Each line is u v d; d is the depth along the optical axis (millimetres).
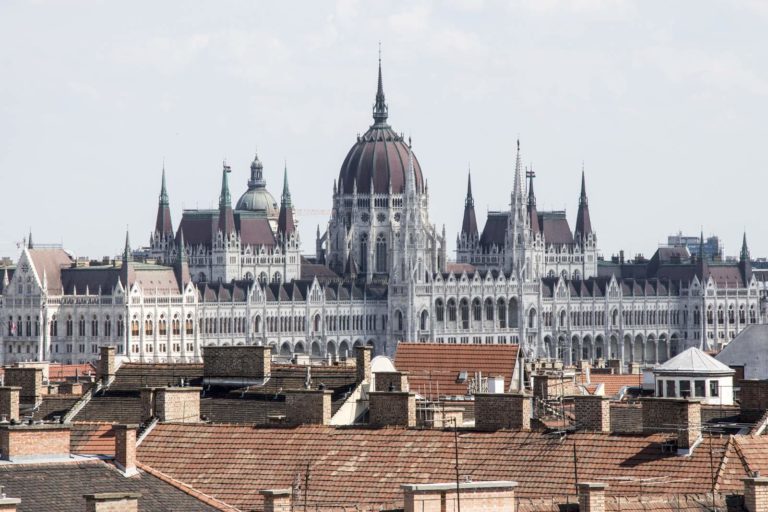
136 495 182750
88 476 199125
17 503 181250
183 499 199500
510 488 187000
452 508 184875
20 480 194000
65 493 193750
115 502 181250
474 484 186750
